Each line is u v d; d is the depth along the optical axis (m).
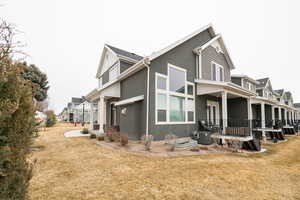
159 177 4.22
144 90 8.86
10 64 1.85
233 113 13.39
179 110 9.95
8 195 1.71
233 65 15.70
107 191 3.42
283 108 19.02
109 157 6.06
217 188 3.68
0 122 1.63
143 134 8.62
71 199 3.08
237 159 6.21
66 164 5.22
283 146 9.63
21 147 1.85
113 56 14.27
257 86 21.31
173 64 9.97
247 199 3.23
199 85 11.15
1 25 1.95
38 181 3.88
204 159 6.04
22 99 1.90
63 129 19.14
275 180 4.24
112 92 11.47
